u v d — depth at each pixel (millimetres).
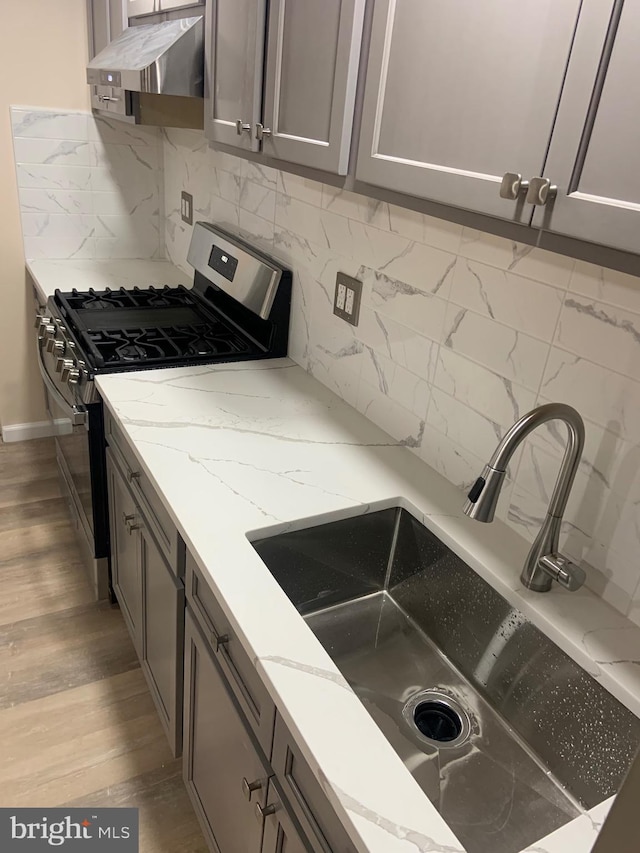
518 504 1307
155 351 2023
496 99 843
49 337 2186
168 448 1508
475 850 977
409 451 1598
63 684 2014
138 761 1814
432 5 921
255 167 2113
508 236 893
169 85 1708
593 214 743
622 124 698
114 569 2146
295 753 982
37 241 2883
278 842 1096
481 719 1216
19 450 3191
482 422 1354
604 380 1082
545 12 755
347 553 1412
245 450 1532
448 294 1386
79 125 2748
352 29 1077
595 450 1120
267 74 1386
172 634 1543
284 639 1021
